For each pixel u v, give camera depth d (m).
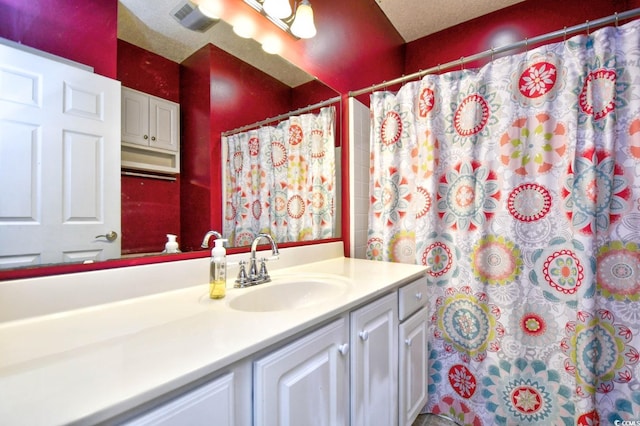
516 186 1.34
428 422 1.49
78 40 0.80
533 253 1.31
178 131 1.04
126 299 0.86
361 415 0.96
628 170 1.16
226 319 0.73
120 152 0.89
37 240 0.73
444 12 2.21
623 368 1.17
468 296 1.44
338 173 1.75
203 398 0.52
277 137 1.42
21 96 0.71
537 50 1.30
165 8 1.01
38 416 0.37
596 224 1.18
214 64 1.15
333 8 1.71
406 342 1.24
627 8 1.77
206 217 1.12
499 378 1.37
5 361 0.52
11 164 0.69
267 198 1.38
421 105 1.54
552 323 1.27
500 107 1.37
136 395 0.42
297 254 1.47
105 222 0.85
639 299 1.14
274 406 0.65
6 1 0.69
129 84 0.91
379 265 1.50
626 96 1.16
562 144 1.25
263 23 1.33
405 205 1.64
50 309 0.73
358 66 1.93
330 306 0.83
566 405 1.24
